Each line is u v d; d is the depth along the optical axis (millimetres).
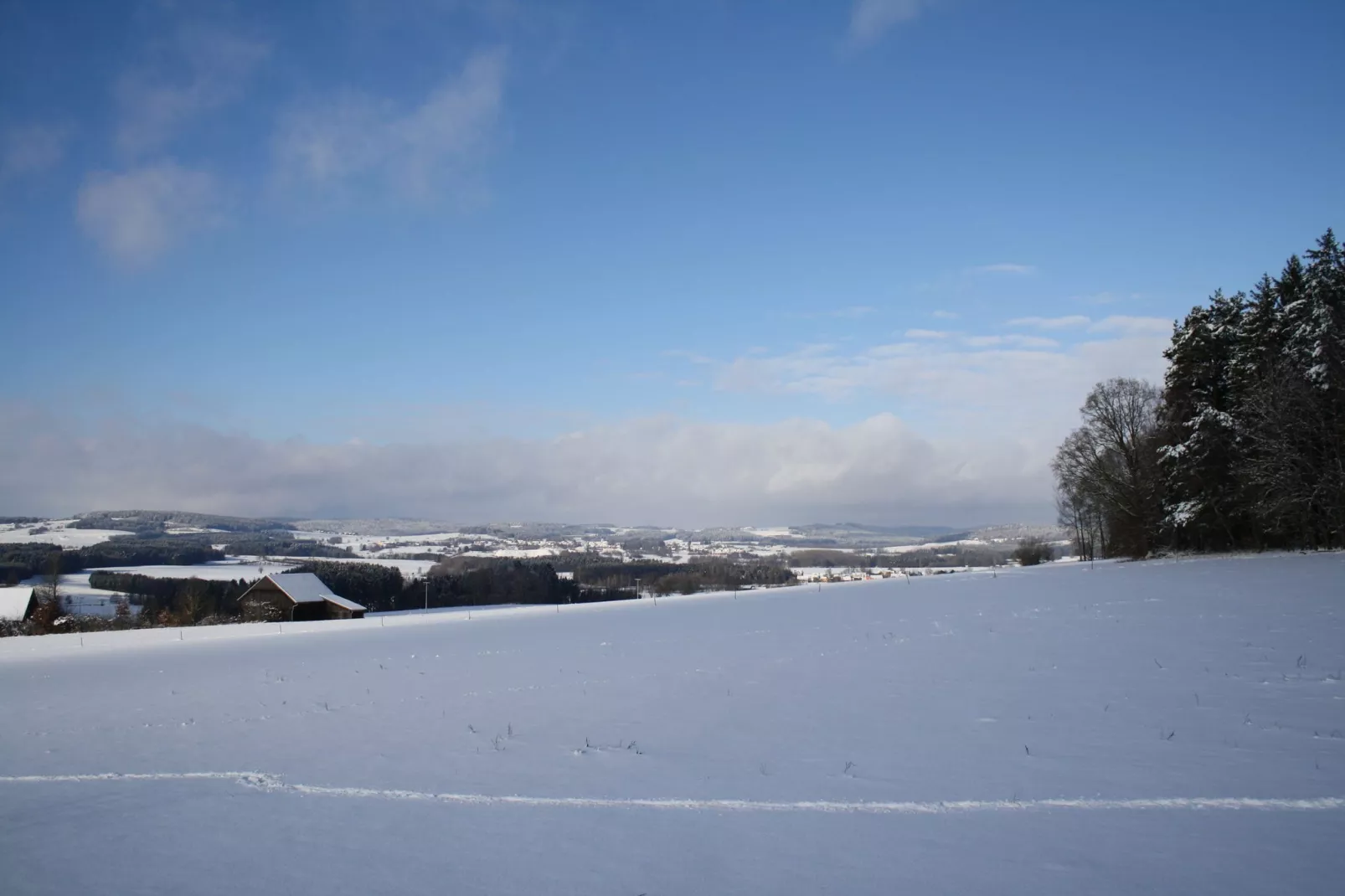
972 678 14211
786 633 24984
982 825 6766
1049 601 30281
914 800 7527
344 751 11016
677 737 10859
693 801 7875
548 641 27500
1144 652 15977
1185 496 55406
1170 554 59031
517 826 7297
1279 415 44344
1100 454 67438
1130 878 5531
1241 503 50938
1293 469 44250
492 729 12031
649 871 6043
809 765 8969
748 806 7594
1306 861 5719
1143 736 9438
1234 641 16766
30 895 5965
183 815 8094
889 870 5871
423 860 6473
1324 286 46438
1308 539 47125
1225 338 55000
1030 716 10867
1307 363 45531
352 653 27531
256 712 15180
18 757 11891
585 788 8523
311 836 7223
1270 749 8625
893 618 27859
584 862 6293
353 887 5945
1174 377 57062
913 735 10141
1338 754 8375
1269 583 30656
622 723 12023
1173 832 6375
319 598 78188
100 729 14133
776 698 13469
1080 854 6012
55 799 9062
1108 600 29141
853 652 19031
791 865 6047
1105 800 7246
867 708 12070
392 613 75812
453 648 27016
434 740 11453
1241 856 5855
